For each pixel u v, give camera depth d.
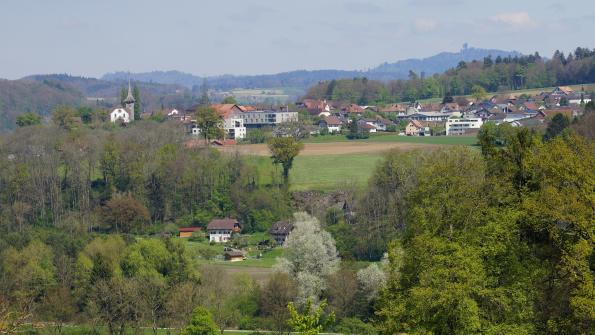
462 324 47.94
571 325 48.88
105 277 117.62
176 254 127.00
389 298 54.38
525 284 49.41
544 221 51.44
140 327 107.75
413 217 55.00
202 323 93.81
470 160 58.38
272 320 108.00
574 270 48.38
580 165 52.31
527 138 59.47
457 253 48.97
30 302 108.94
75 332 109.44
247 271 150.38
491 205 54.03
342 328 103.50
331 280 112.75
